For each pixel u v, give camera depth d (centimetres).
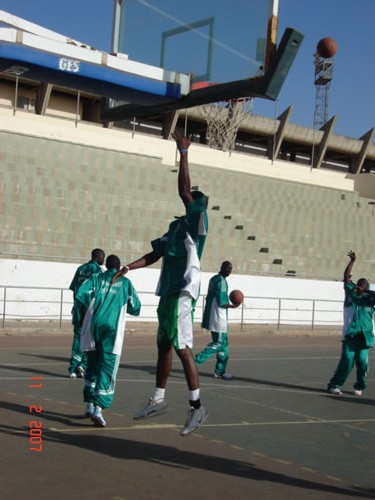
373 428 867
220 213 3158
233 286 2692
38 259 2480
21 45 549
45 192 2603
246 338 2345
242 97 591
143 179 2897
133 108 699
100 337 743
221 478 569
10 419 759
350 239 3594
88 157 2781
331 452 708
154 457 626
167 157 3572
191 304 579
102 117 755
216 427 805
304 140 4766
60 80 595
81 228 2642
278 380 1302
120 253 2667
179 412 885
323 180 4353
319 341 2380
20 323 2172
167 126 3934
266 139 4791
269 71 547
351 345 1156
